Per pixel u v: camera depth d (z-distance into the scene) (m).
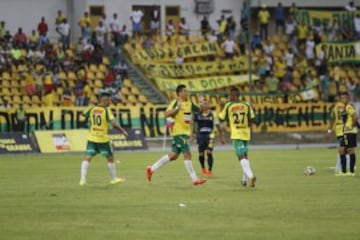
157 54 134.25
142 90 128.50
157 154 96.88
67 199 50.69
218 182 60.84
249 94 121.62
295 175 66.38
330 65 140.88
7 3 134.50
